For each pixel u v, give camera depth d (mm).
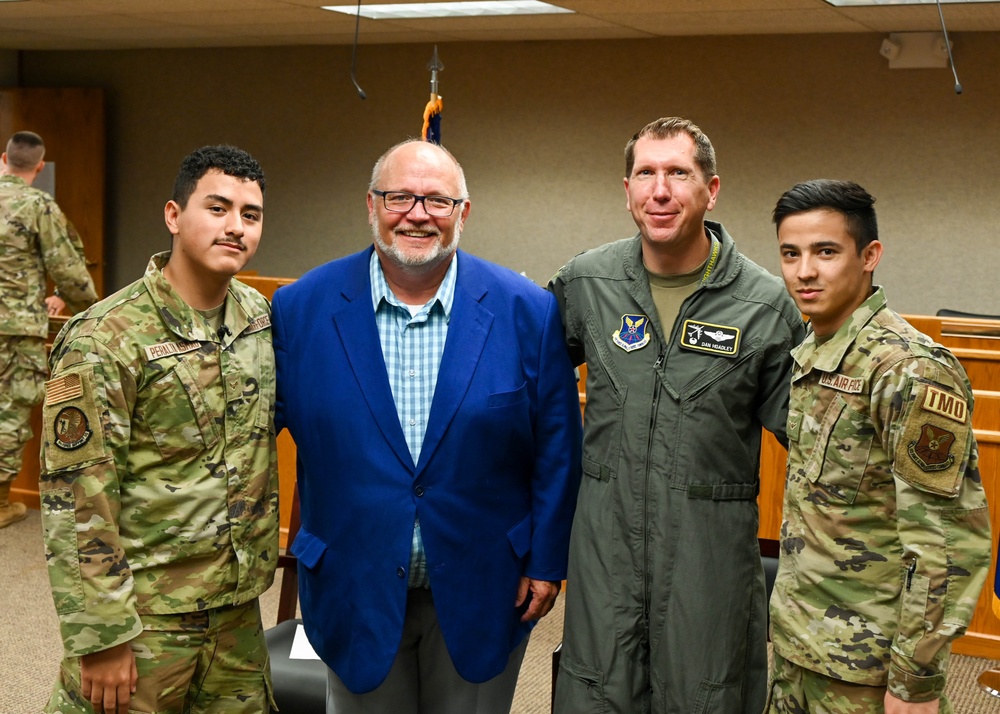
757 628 1966
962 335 4395
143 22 6852
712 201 1920
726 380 1894
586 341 2004
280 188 8422
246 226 1874
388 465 1965
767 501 3646
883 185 6562
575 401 2105
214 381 1901
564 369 2072
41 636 3416
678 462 1892
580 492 2002
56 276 4395
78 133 8586
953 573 1612
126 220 8922
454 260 2051
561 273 2094
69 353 1812
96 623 1768
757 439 1986
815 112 6688
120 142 8867
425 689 2107
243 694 1982
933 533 1620
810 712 1816
